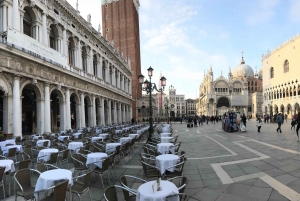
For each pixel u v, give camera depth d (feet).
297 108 233.35
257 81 438.81
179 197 19.36
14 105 63.21
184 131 112.37
